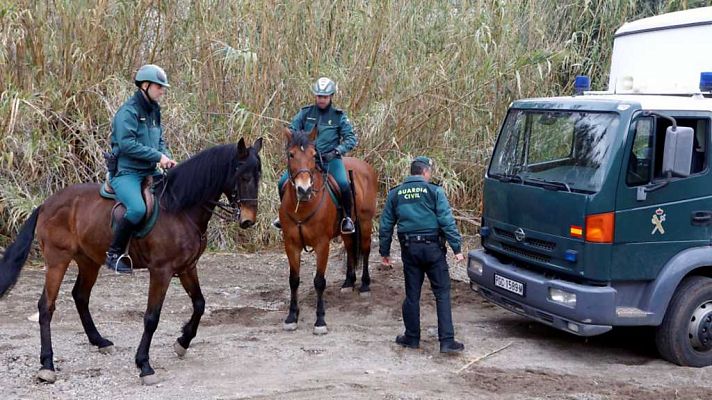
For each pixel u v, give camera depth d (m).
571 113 6.12
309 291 8.09
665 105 5.79
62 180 9.50
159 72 5.38
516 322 7.20
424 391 5.25
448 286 6.15
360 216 7.91
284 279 8.71
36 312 7.11
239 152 5.43
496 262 6.62
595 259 5.62
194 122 9.87
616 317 5.62
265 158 9.90
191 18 10.12
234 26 10.13
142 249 5.39
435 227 6.05
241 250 10.02
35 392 5.12
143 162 5.43
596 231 5.60
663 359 6.09
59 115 9.47
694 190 5.85
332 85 7.19
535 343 6.50
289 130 6.64
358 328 6.87
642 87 7.08
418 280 6.21
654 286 5.73
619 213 5.61
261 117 9.88
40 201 9.15
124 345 6.18
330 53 10.53
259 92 10.11
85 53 9.45
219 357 5.93
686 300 5.81
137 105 5.37
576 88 7.38
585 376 5.62
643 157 5.70
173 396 5.08
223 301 7.71
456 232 5.96
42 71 9.52
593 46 11.48
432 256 6.05
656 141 5.75
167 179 5.48
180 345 5.84
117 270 5.34
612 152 5.62
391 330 6.84
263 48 10.05
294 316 6.78
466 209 11.08
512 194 6.41
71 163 9.40
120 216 5.32
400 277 8.70
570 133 6.05
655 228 5.73
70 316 7.00
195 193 5.40
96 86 9.47
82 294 5.95
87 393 5.12
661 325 5.87
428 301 7.78
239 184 5.43
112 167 5.44
